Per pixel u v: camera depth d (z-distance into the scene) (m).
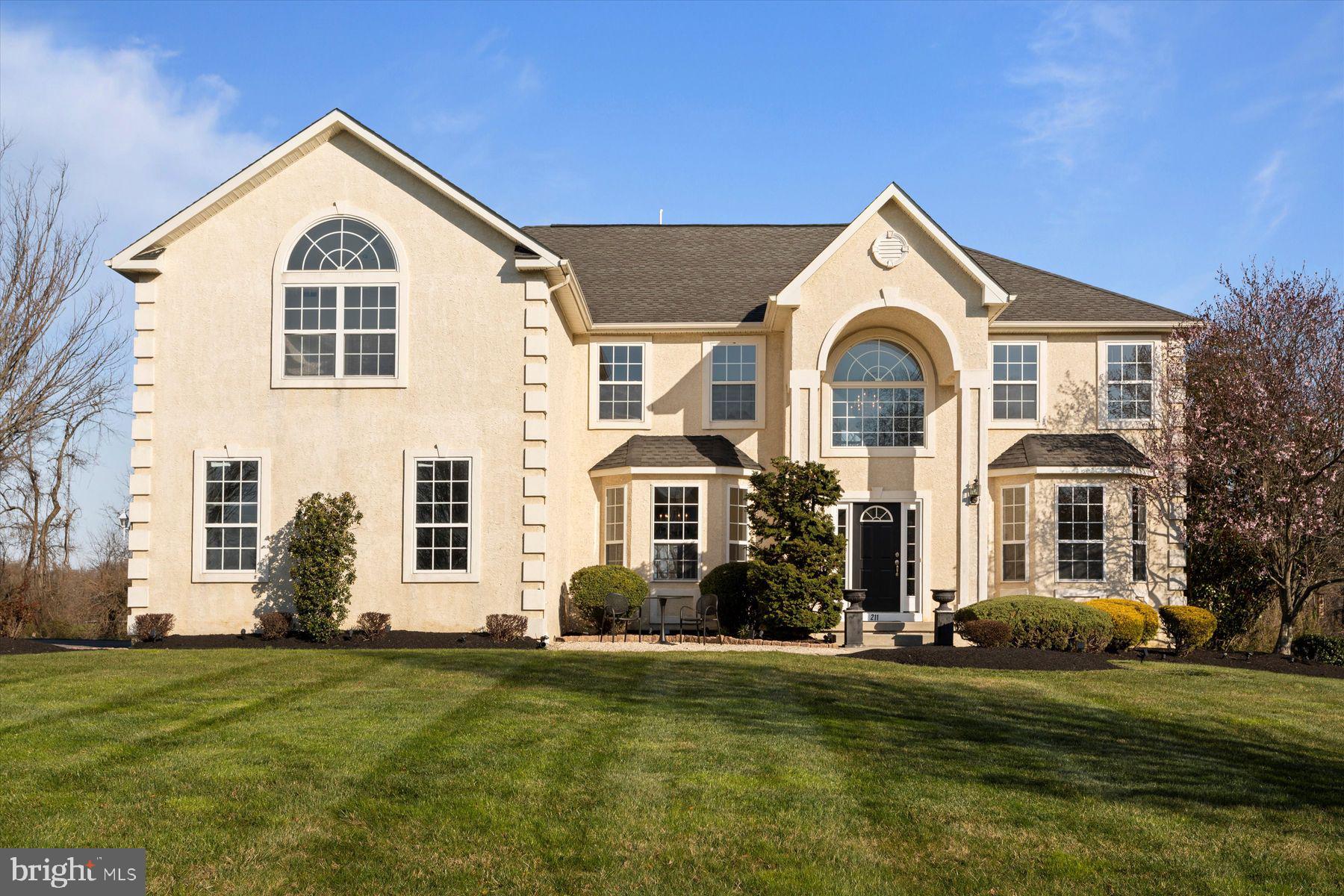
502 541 19.23
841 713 12.07
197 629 19.25
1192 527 22.23
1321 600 26.23
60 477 30.58
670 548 22.17
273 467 19.48
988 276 20.62
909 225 21.06
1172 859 7.76
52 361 26.20
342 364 19.62
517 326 19.56
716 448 22.64
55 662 15.35
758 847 7.79
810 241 27.80
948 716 12.12
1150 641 21.53
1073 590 21.53
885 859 7.64
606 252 27.33
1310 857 7.89
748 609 20.50
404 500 19.36
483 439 19.42
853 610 19.39
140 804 8.49
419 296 19.69
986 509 20.62
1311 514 20.42
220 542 19.41
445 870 7.34
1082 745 10.96
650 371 23.45
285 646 18.06
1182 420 22.27
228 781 9.05
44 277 25.91
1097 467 21.56
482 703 12.20
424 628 19.14
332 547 18.47
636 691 13.08
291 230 19.84
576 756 9.89
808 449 20.77
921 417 22.39
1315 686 15.64
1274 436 20.70
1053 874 7.46
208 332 19.73
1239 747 11.28
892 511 22.22
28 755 9.85
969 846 7.90
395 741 10.38
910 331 22.16
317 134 19.66
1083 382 23.19
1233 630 22.88
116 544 39.03
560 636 21.09
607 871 7.35
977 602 19.36
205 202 19.53
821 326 20.95
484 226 19.78
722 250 27.28
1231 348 21.86
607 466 22.59
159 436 19.58
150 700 12.33
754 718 11.70
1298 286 22.42
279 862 7.43
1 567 29.09
